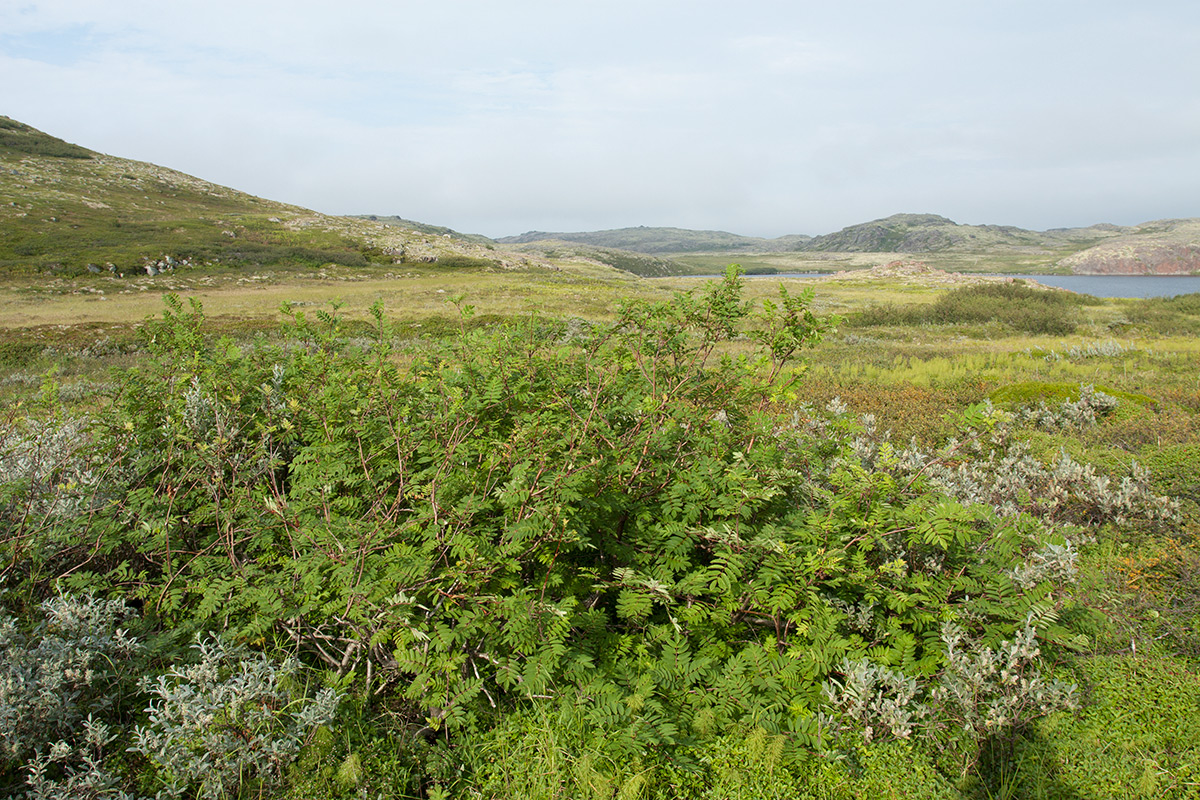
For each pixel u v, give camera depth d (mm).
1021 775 2670
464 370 4500
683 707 2887
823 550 3297
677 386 4238
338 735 2697
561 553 3488
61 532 3375
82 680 2645
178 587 3383
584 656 2896
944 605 3279
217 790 2344
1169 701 3006
